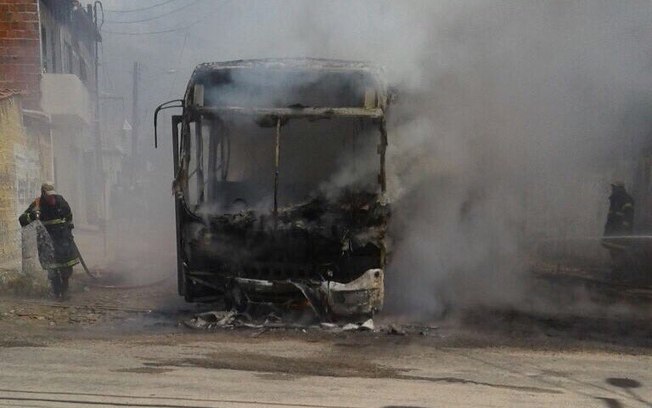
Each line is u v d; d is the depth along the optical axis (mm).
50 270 8852
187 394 4223
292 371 4980
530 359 5652
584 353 5961
